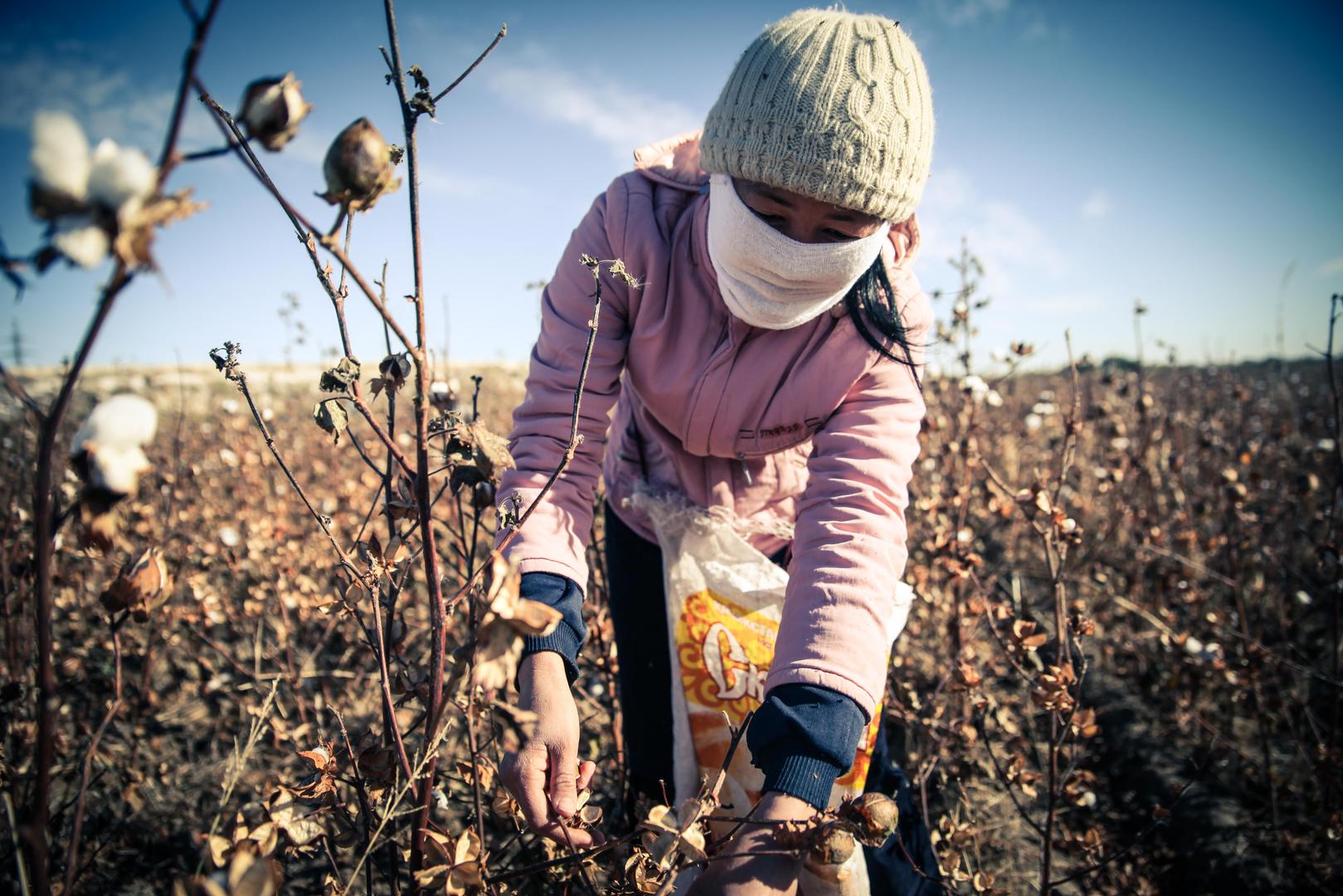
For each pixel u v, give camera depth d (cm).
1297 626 338
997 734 256
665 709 162
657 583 160
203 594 237
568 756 108
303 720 232
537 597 115
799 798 100
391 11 73
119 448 63
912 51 118
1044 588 345
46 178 49
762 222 119
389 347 86
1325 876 212
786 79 111
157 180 51
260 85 57
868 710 110
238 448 447
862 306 133
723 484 154
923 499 283
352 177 64
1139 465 377
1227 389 740
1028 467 442
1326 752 231
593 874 103
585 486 135
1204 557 369
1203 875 229
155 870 190
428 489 82
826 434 137
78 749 215
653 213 140
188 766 233
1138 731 290
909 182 115
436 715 87
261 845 95
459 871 94
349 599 104
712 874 94
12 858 111
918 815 162
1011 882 215
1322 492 444
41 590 59
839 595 117
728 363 137
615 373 142
